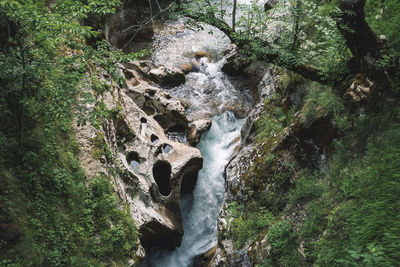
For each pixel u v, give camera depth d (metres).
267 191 7.01
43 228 4.73
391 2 6.57
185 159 8.27
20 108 5.39
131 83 10.11
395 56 5.37
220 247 7.22
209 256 8.10
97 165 6.18
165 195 8.07
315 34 7.62
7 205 4.45
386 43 5.53
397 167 4.79
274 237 5.93
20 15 4.41
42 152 5.43
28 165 5.10
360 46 5.53
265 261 5.81
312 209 5.82
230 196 7.79
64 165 5.68
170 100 10.05
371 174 5.02
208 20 6.58
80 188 5.68
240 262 6.45
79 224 5.35
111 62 5.14
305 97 7.28
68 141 6.10
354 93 5.88
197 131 9.83
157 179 8.05
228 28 6.59
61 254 4.76
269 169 7.12
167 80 11.38
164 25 14.38
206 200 9.23
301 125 6.49
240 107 11.09
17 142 5.14
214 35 14.09
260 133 8.27
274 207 6.76
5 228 4.22
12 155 4.99
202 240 8.78
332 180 5.85
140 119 8.47
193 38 13.84
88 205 5.64
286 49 6.38
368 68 5.62
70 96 5.10
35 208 4.86
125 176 6.98
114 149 7.07
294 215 6.18
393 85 5.41
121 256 5.65
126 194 6.77
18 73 4.91
